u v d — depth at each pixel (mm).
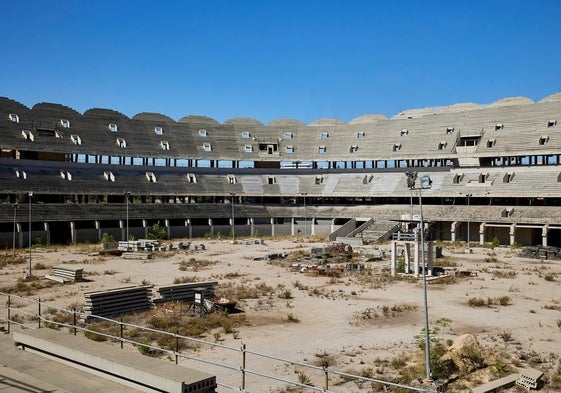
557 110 88188
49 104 94312
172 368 13203
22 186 78250
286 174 106562
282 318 29516
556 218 73500
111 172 91500
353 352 22594
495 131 91500
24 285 39531
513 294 37406
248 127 112688
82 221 83938
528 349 23047
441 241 84062
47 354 15930
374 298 35844
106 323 27375
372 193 94875
